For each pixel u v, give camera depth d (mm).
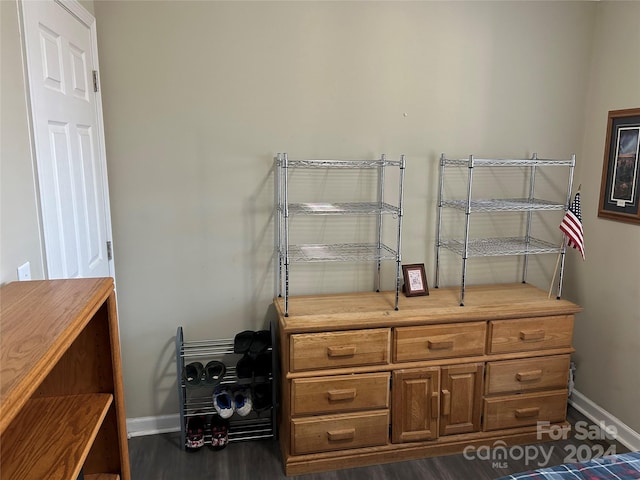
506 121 2822
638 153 2521
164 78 2412
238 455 2518
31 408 1355
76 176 1986
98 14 2299
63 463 1119
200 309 2646
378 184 2717
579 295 2977
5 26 1417
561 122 2891
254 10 2447
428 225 2828
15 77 1474
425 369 2443
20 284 1394
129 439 2650
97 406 1376
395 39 2611
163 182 2496
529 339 2545
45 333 1037
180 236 2559
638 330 2566
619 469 1564
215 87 2469
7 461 1127
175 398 2703
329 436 2387
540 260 3021
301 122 2584
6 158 1411
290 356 2314
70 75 1938
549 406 2635
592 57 2844
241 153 2547
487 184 2871
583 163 2938
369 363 2398
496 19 2705
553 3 2752
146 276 2566
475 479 2350
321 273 2744
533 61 2789
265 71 2506
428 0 2611
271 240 2648
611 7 2697
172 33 2385
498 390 2561
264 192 2600
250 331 2666
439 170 2781
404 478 2354
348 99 2613
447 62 2689
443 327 2445
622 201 2635
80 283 1398
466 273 2949
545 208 2656
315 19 2514
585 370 2945
